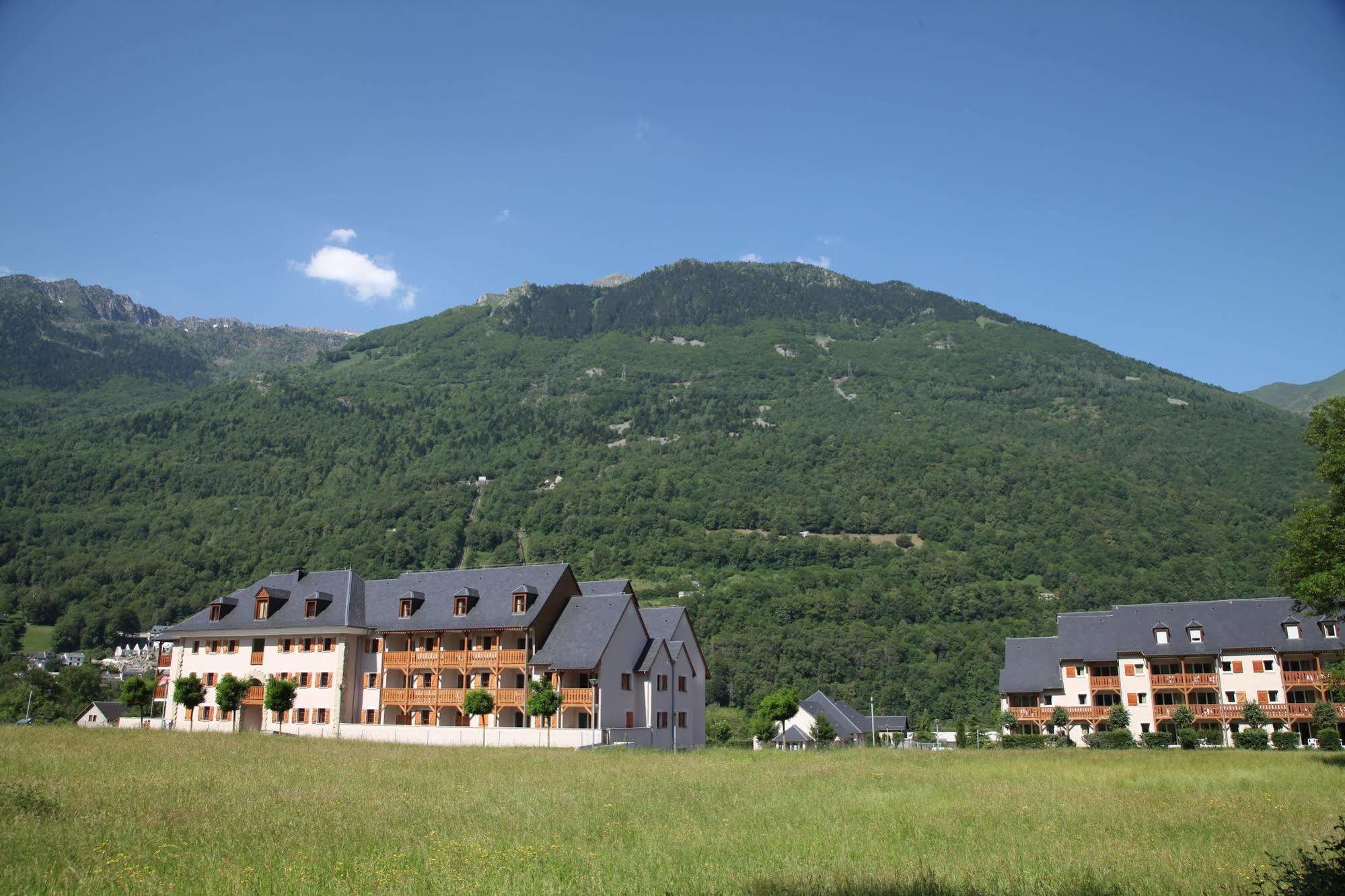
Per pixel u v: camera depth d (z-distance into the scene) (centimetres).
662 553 18138
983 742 9850
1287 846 2230
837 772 4231
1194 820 2666
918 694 13125
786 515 19975
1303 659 8444
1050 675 9519
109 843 2153
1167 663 8950
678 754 5562
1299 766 4581
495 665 7069
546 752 5412
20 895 1734
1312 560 4544
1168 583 15512
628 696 7112
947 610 15350
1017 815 2792
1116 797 3244
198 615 8156
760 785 3612
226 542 19800
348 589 7838
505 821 2595
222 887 1786
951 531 18912
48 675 12362
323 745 5488
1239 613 8894
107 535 19900
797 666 13525
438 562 18862
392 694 7319
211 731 6538
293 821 2502
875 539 19275
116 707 11188
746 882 1889
